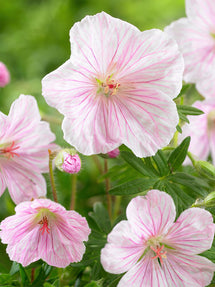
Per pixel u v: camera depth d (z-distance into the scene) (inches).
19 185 10.1
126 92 9.6
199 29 11.2
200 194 9.4
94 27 9.0
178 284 9.2
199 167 10.1
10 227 9.1
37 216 9.4
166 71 9.3
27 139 9.8
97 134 9.4
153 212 8.8
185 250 9.2
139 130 9.4
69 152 9.4
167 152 10.7
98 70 9.4
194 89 12.1
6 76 12.4
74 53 9.0
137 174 10.4
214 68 11.3
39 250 9.4
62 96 9.0
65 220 9.1
